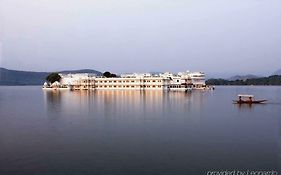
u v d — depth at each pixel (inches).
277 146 1764.3
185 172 1353.3
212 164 1454.2
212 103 4835.1
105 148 1761.8
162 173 1343.5
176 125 2549.2
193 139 1974.7
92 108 4045.3
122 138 2025.1
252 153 1625.2
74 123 2694.4
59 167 1430.9
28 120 2923.2
